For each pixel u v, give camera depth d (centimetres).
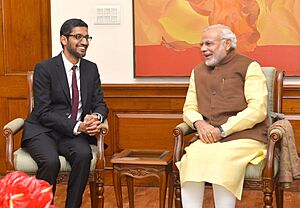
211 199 391
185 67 406
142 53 410
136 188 419
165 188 313
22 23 443
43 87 328
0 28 444
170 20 404
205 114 321
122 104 417
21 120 338
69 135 321
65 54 335
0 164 454
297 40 390
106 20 413
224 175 288
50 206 113
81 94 334
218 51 319
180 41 404
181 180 300
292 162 300
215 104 318
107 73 418
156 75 410
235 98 314
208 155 295
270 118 323
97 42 417
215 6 397
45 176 308
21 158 315
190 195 300
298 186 404
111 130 421
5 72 446
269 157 290
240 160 293
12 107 448
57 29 420
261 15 392
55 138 325
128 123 419
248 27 395
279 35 392
